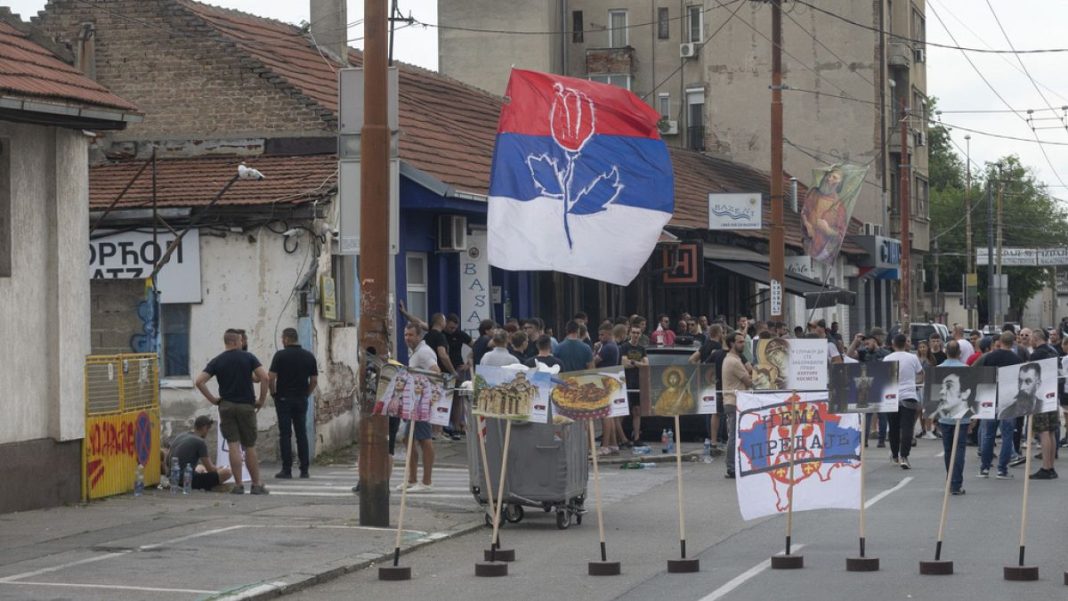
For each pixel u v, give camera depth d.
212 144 24.55
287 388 19.38
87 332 16.22
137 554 12.30
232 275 22.09
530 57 57.78
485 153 30.42
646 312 38.25
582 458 15.14
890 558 12.53
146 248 22.22
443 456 22.48
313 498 16.78
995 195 100.62
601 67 64.31
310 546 12.95
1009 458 19.91
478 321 27.83
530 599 10.70
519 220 18.70
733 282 45.88
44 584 10.82
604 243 18.91
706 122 60.62
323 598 10.87
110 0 25.30
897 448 22.12
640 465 21.66
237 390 17.25
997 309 71.31
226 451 18.17
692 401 12.26
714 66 60.50
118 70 25.20
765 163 60.03
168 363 22.33
